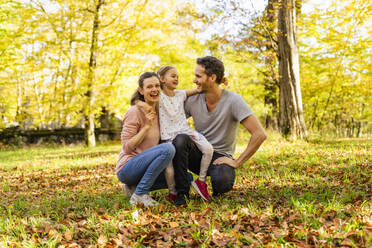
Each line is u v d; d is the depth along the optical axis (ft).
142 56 46.03
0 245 7.84
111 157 29.63
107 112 60.03
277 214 9.11
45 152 42.42
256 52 39.60
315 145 30.04
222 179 10.93
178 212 9.90
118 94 50.98
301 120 37.42
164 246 7.41
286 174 15.69
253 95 50.70
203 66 11.00
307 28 46.01
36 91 57.67
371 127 51.93
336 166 17.34
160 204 10.73
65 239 8.26
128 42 44.39
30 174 22.15
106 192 14.17
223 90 11.53
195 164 11.64
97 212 10.49
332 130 51.37
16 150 49.80
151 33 44.01
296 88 37.50
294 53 37.60
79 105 45.91
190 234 8.01
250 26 38.06
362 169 16.02
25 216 10.65
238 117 11.13
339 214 8.88
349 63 45.34
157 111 11.41
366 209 9.11
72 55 44.60
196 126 11.97
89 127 48.52
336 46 44.16
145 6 43.60
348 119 53.57
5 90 57.06
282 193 12.01
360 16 41.39
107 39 44.73
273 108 49.32
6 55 44.83
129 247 7.50
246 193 12.39
